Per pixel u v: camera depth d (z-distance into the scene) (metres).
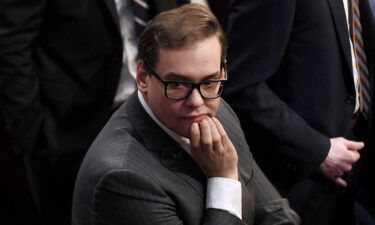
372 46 7.73
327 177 7.36
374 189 8.63
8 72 7.85
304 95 7.11
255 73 6.79
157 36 4.45
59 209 9.16
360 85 7.71
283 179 7.55
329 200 7.71
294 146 7.09
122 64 8.40
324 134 7.25
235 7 6.85
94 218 4.68
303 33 6.91
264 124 6.97
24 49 7.82
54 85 8.19
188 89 4.50
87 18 7.91
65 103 8.25
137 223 4.60
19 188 10.54
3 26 7.68
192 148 4.88
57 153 8.49
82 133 8.55
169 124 4.76
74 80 8.22
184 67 4.39
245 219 5.35
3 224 10.47
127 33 8.43
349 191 8.15
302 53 6.97
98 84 8.30
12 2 7.59
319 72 7.00
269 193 5.94
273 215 5.79
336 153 7.14
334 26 7.02
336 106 7.23
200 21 4.46
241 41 6.79
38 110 8.20
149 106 4.91
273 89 7.34
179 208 4.86
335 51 7.05
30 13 7.70
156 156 4.86
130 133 4.91
